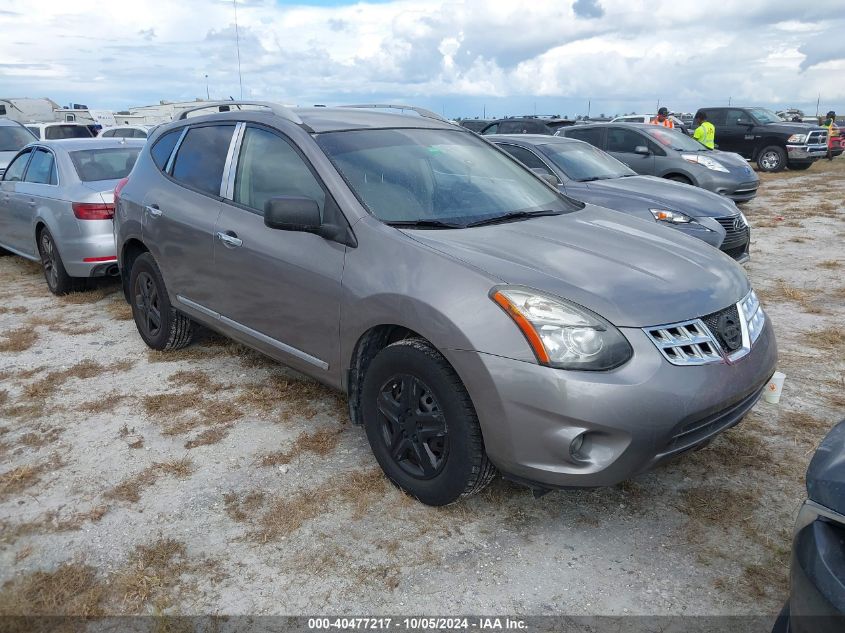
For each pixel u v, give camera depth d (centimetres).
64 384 455
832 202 1285
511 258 302
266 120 403
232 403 421
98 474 344
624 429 257
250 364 484
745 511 309
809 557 178
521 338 266
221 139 437
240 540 293
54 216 645
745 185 1105
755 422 390
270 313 379
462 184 386
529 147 820
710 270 321
